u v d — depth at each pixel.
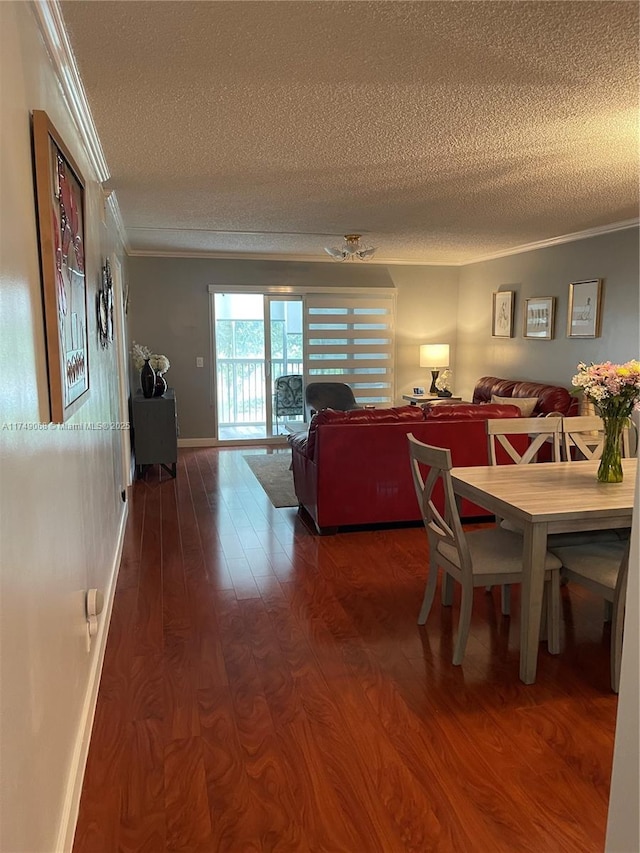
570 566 2.57
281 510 4.79
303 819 1.74
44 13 1.67
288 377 7.85
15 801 1.16
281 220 5.11
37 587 1.40
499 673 2.50
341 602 3.15
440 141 2.98
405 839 1.67
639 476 1.11
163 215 4.89
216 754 2.00
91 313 2.78
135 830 1.70
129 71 2.16
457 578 2.60
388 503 4.24
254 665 2.54
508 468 3.09
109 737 2.08
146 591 3.29
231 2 1.70
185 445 7.49
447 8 1.74
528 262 6.56
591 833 1.69
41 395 1.52
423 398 7.61
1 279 1.18
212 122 2.71
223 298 8.06
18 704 1.20
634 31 1.88
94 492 2.61
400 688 2.38
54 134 1.63
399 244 6.47
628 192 4.04
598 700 2.32
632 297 5.07
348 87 2.31
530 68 2.15
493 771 1.93
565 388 5.93
